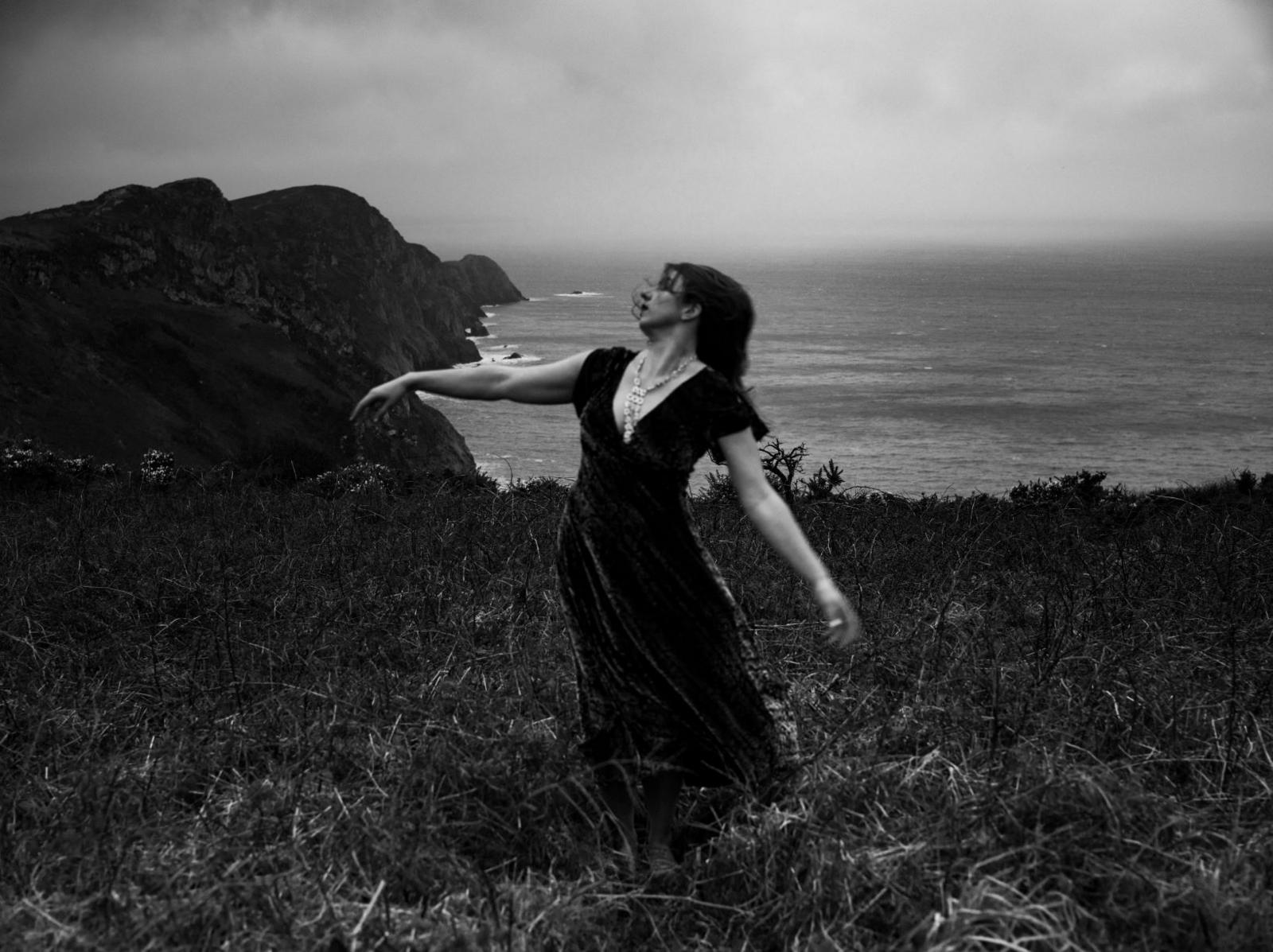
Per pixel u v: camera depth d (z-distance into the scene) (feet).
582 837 11.75
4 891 10.31
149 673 16.02
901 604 19.34
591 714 11.30
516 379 11.65
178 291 345.92
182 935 9.60
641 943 9.98
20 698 14.88
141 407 294.46
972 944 9.09
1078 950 8.98
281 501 31.89
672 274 10.95
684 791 12.84
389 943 9.44
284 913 9.82
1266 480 37.14
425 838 10.96
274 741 13.61
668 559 10.93
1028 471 330.34
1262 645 16.90
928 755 12.67
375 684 15.26
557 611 18.58
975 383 536.42
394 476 36.35
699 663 10.99
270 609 19.10
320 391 332.19
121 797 12.02
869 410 451.53
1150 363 631.15
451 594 19.47
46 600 19.57
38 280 305.32
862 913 9.93
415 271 551.59
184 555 22.35
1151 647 16.57
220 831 11.39
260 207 489.67
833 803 11.49
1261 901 9.78
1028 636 17.40
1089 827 10.94
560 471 330.34
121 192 352.08
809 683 15.65
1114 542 24.95
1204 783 12.40
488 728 13.53
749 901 10.32
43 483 39.50
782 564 21.97
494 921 9.75
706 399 10.82
